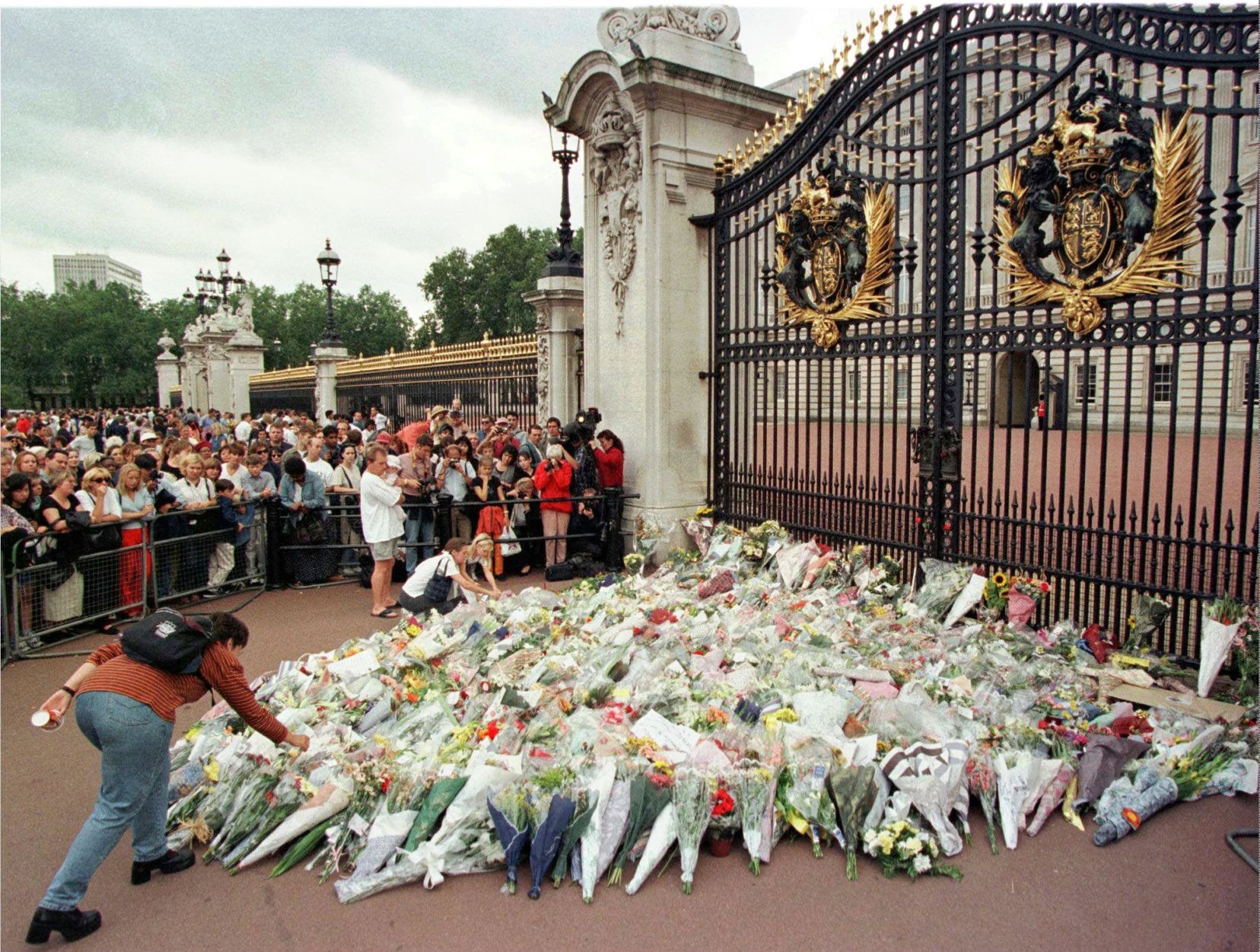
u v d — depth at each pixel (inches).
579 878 144.6
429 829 153.6
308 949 130.7
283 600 348.2
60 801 180.2
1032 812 162.2
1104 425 226.8
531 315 2514.8
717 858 153.0
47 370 3038.9
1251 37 204.4
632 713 184.1
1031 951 125.9
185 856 154.3
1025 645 227.5
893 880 144.8
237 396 1331.2
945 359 266.5
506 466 398.9
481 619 260.4
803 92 325.4
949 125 265.9
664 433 368.8
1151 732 179.9
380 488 315.0
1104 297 221.3
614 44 372.5
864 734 178.1
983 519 262.2
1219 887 139.1
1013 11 244.1
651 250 360.8
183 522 333.7
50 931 133.0
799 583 296.7
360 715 198.1
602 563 378.6
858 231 292.2
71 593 282.5
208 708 229.5
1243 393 636.1
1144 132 211.5
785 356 331.0
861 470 524.7
